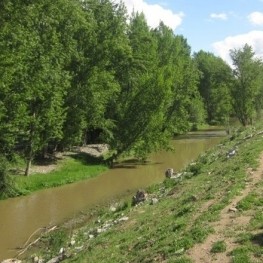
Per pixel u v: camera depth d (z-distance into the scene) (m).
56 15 38.28
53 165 43.94
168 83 52.03
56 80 38.28
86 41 47.75
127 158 54.22
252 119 86.25
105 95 48.56
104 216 25.31
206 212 16.61
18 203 31.77
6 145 35.47
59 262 18.08
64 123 46.66
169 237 15.12
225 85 85.31
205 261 12.23
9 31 30.95
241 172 22.12
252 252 12.14
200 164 31.23
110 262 15.27
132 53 55.22
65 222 26.50
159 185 30.16
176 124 66.38
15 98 34.16
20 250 21.80
